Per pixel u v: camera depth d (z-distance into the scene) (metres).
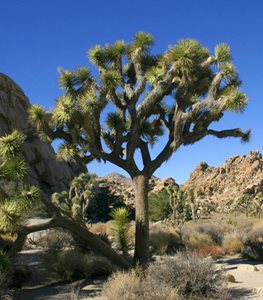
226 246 15.90
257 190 69.06
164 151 11.31
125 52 12.15
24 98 47.75
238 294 8.31
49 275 11.24
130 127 11.12
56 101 10.51
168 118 12.12
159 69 11.27
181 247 15.40
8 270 9.30
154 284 7.61
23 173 8.79
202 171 92.69
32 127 11.46
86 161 11.34
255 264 13.03
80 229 10.06
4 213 8.22
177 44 10.96
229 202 63.94
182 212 33.53
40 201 9.18
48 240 13.86
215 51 11.25
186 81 10.91
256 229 16.80
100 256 11.91
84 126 10.25
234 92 10.62
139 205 10.97
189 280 7.72
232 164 86.31
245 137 11.85
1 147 8.84
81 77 10.65
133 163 11.09
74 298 8.30
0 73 44.97
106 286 8.45
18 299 8.75
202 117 11.42
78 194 27.77
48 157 45.22
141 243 10.74
